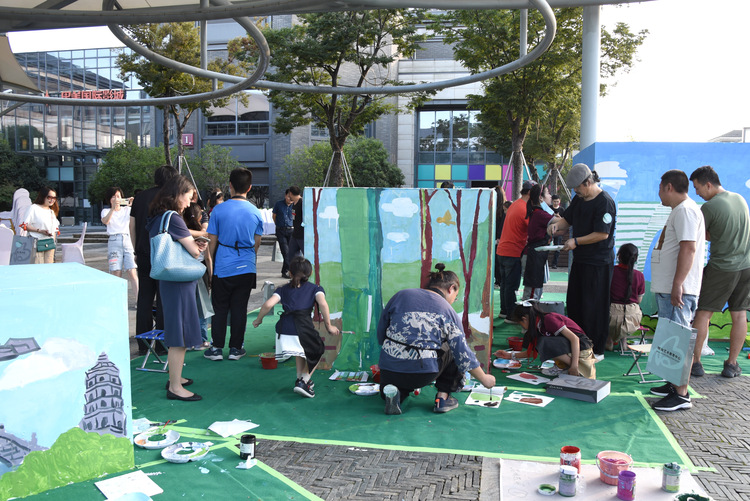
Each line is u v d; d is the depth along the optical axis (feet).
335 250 16.69
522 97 49.65
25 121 136.26
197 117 122.52
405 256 16.33
